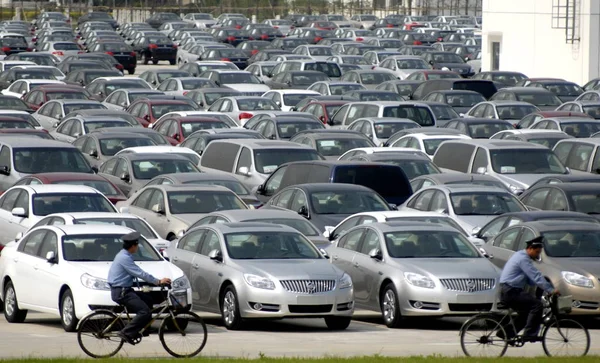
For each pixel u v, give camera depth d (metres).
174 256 51.16
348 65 159.12
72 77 144.38
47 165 76.31
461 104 118.12
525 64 161.38
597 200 62.28
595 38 150.50
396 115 99.94
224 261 47.94
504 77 147.75
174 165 77.25
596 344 43.22
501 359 37.06
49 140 80.31
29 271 48.00
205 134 89.94
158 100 112.88
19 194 61.78
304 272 46.62
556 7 154.38
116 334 38.88
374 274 49.19
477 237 57.31
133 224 54.38
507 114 108.69
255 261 47.69
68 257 46.41
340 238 52.69
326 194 62.00
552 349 38.59
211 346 42.25
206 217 58.12
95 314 39.03
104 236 47.47
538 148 77.19
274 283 46.12
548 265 48.56
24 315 49.41
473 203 62.66
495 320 38.38
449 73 144.25
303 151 77.69
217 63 152.88
